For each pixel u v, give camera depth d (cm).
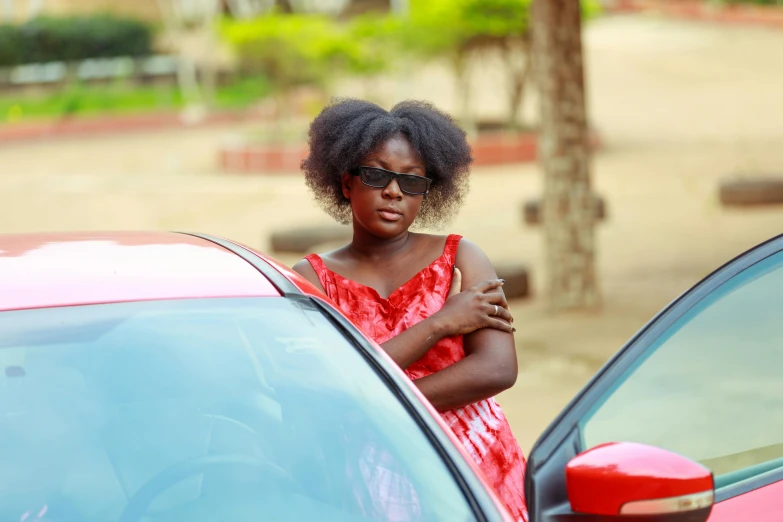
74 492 417
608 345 1852
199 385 459
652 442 656
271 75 6053
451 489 446
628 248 2925
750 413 648
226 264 534
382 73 6184
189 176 5056
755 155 4688
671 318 592
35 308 469
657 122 5928
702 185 3988
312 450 449
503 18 5312
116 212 4188
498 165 5128
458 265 629
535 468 545
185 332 475
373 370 490
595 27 9538
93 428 436
